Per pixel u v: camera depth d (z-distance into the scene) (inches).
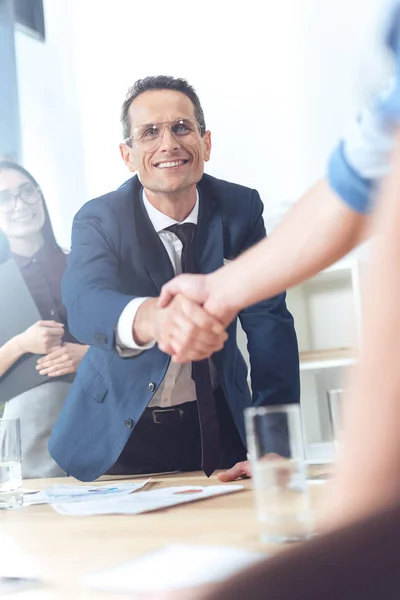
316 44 123.4
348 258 110.2
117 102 133.8
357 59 120.3
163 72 131.3
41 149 135.3
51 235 123.3
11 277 120.3
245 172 127.4
